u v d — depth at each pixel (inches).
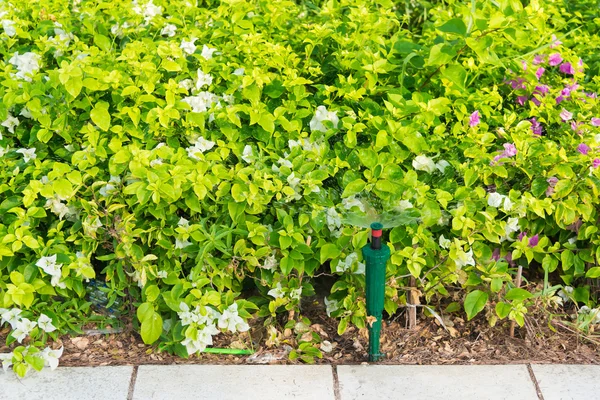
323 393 115.1
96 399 114.0
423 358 124.9
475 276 126.7
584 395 115.2
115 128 126.2
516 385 117.3
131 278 127.5
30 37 148.7
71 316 129.9
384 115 129.6
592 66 163.5
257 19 155.6
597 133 134.1
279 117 130.6
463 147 131.1
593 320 131.0
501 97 143.3
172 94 126.9
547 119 143.3
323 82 148.9
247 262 125.9
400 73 141.7
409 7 198.7
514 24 133.6
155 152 122.1
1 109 128.0
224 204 125.6
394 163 127.4
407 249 122.7
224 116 129.8
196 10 159.9
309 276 130.0
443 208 127.4
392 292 125.6
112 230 122.6
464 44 131.8
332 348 127.6
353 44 144.4
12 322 119.6
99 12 156.9
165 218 124.5
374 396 114.6
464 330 131.2
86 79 124.9
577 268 131.0
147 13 154.8
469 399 114.3
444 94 139.9
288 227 121.9
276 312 133.2
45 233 132.0
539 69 146.4
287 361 124.0
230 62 143.3
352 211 125.3
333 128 130.3
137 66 129.0
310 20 166.9
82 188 127.0
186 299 119.4
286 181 125.7
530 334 128.3
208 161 125.3
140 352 125.6
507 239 132.8
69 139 128.6
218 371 120.0
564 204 125.9
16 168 125.7
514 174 131.2
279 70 138.3
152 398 114.1
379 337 122.4
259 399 114.0
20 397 114.3
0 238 119.4
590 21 180.7
